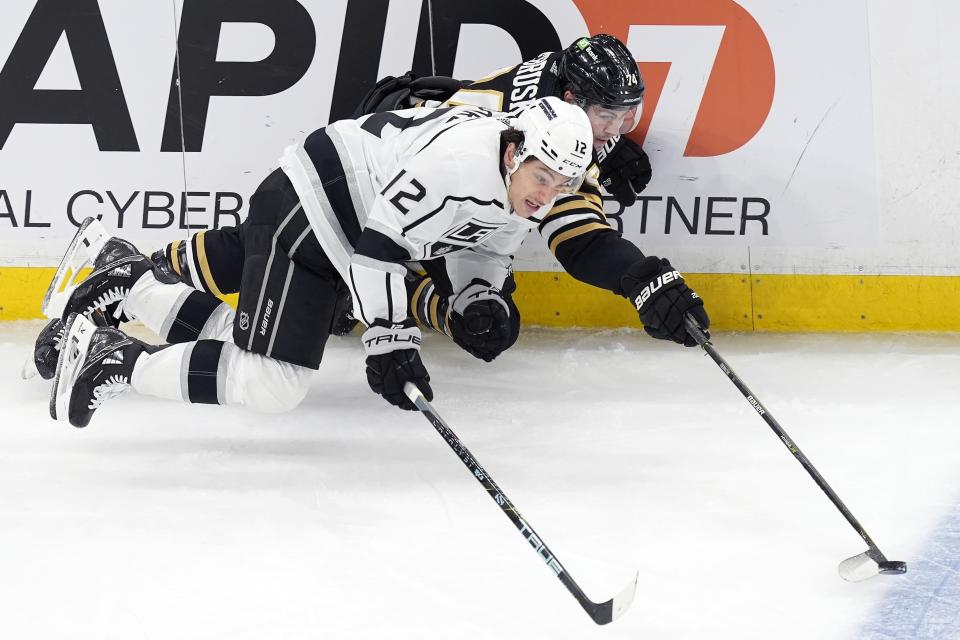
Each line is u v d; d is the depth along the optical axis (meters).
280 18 15.64
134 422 12.70
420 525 10.24
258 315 11.37
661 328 11.63
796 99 15.38
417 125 10.98
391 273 10.28
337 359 14.94
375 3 15.57
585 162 9.55
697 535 10.02
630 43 15.45
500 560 9.56
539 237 15.96
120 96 15.84
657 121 15.62
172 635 8.41
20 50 15.77
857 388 13.70
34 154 15.97
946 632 8.43
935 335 15.64
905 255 15.55
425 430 12.56
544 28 15.50
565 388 13.85
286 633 8.42
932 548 9.76
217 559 9.59
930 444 11.98
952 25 14.96
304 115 15.87
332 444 12.16
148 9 15.65
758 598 8.93
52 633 8.45
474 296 13.19
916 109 15.19
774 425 10.63
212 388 11.26
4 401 13.25
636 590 9.05
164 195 16.06
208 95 15.84
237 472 11.41
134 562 9.54
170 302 12.70
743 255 15.80
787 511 10.48
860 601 8.88
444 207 10.07
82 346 11.45
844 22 15.14
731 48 15.34
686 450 11.91
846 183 15.48
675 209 15.80
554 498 10.80
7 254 16.16
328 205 11.12
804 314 15.89
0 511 10.50
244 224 12.52
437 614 8.70
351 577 9.28
